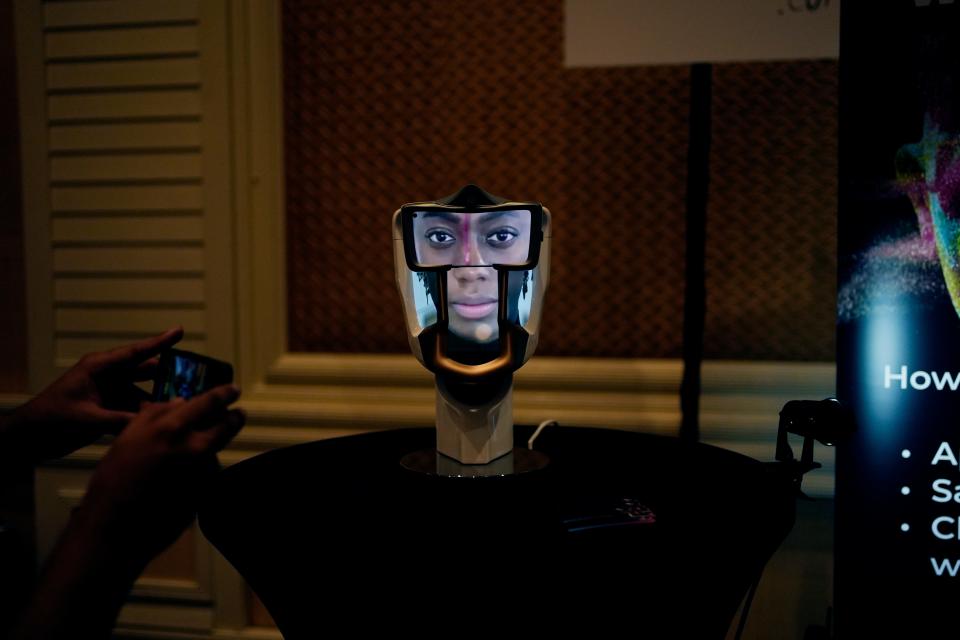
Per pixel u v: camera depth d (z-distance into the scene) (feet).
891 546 3.34
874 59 3.26
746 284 4.50
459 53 4.63
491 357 3.16
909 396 3.31
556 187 4.61
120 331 4.92
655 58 4.00
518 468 3.08
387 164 4.74
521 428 4.00
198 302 4.84
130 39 4.76
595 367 4.55
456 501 2.69
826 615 4.19
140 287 4.89
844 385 3.35
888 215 3.28
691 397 4.13
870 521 3.36
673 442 3.66
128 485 1.97
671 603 2.27
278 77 4.69
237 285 4.79
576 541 2.32
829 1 3.86
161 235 4.83
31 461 2.86
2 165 5.06
